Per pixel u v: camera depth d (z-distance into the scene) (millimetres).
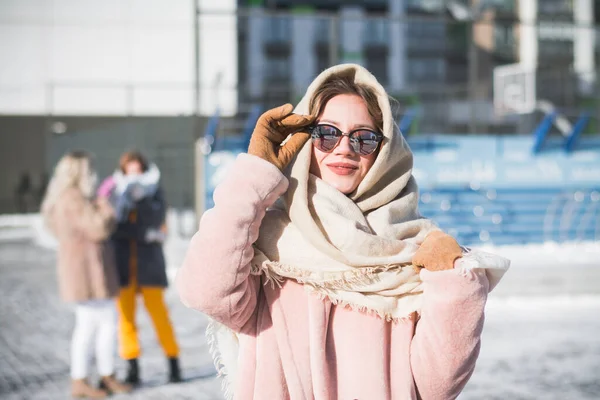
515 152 15477
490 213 15062
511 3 23438
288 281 2086
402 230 2092
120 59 22359
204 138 13797
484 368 6859
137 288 6438
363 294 2037
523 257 12648
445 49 25141
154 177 6508
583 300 10344
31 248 18234
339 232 2010
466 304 1888
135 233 6332
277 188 1978
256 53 24109
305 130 2133
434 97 18469
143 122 18016
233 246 1927
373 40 24891
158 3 22594
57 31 26875
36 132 30109
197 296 1962
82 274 5988
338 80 2180
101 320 6184
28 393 6238
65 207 6004
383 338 2027
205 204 13820
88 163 6055
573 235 15312
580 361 7086
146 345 7977
